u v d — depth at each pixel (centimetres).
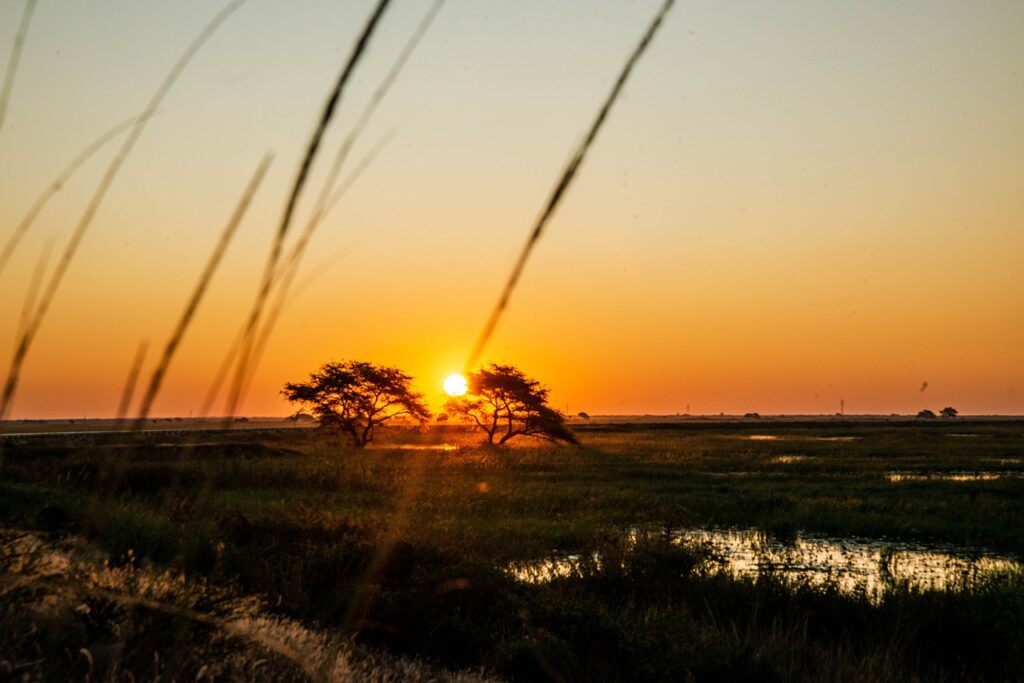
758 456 5588
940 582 1405
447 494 2636
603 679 771
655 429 12694
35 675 319
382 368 6297
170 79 94
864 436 9969
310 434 8662
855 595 1152
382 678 570
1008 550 1884
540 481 3472
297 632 575
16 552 473
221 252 85
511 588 1002
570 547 1739
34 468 1914
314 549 1078
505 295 82
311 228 86
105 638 371
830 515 2319
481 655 809
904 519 2277
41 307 99
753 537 2023
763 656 818
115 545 609
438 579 966
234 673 413
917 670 881
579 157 80
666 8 78
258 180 85
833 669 829
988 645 962
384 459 4025
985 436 9888
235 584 616
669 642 834
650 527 2095
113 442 113
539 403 6631
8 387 97
